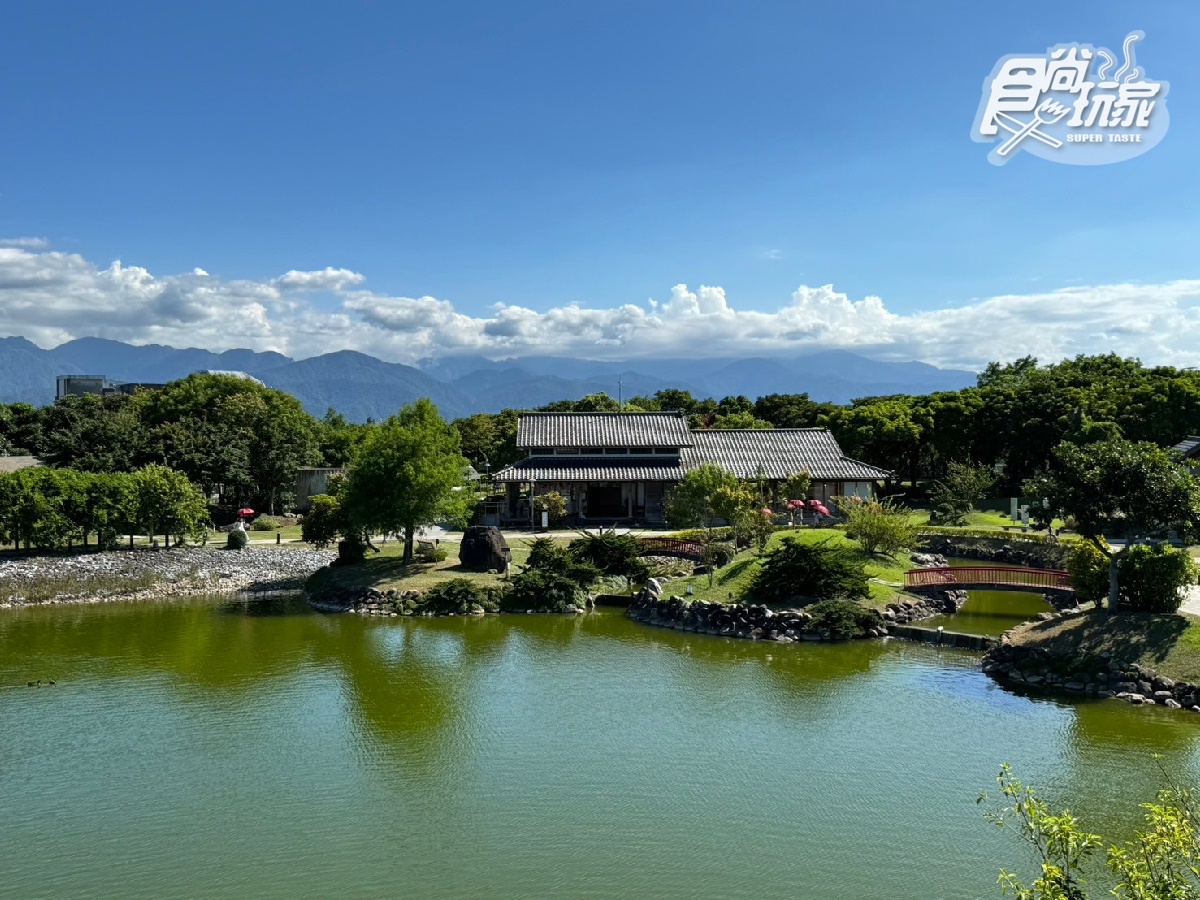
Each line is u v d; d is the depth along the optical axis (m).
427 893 17.14
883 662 33.34
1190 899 10.67
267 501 82.44
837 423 88.00
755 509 58.19
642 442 70.44
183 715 27.67
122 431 76.06
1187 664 27.86
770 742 24.95
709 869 17.91
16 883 17.67
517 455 89.88
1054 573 42.50
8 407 103.62
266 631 39.47
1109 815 19.81
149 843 19.30
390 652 35.53
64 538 55.75
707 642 37.16
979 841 18.95
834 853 18.52
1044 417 79.44
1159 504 30.45
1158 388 77.75
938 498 68.88
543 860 18.38
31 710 28.14
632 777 22.62
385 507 48.66
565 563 46.75
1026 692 29.14
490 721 27.03
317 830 19.84
